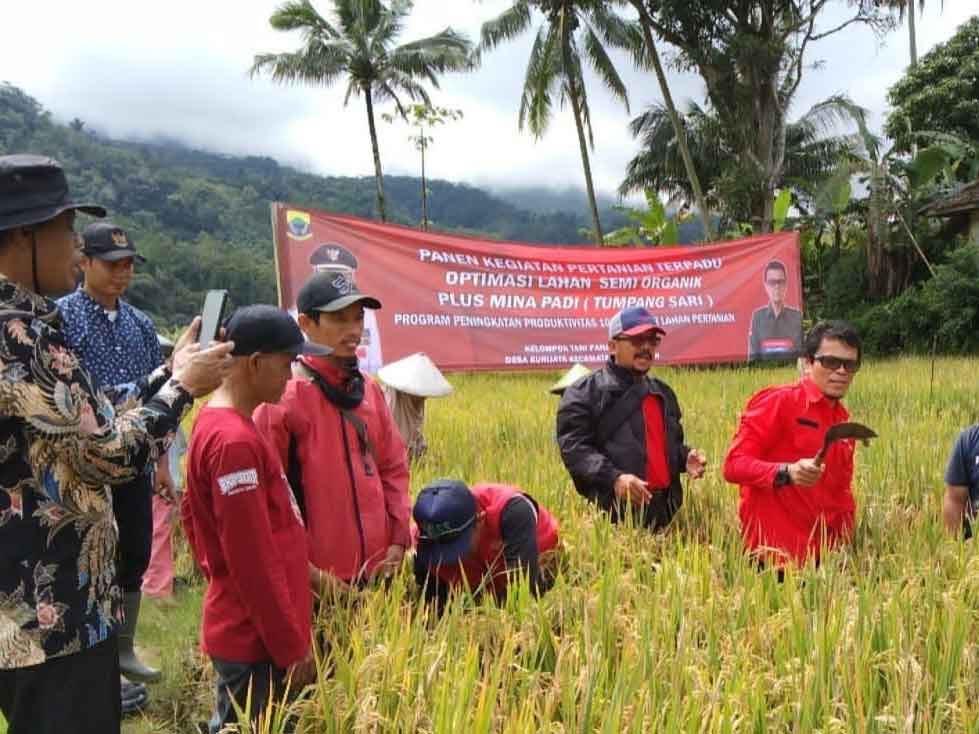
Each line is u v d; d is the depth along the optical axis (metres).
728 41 26.94
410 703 3.04
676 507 5.50
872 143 26.56
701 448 7.96
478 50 29.70
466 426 9.57
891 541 4.99
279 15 31.78
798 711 2.97
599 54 26.62
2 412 2.33
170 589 5.82
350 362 3.97
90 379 2.50
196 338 3.03
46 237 2.51
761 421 4.65
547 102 26.73
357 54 32.41
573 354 14.46
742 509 4.87
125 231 4.91
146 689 4.56
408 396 6.62
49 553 2.43
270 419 3.72
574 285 14.60
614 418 5.28
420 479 6.29
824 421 4.65
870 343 24.22
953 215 25.81
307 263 12.22
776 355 15.82
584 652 3.37
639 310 5.38
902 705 2.98
